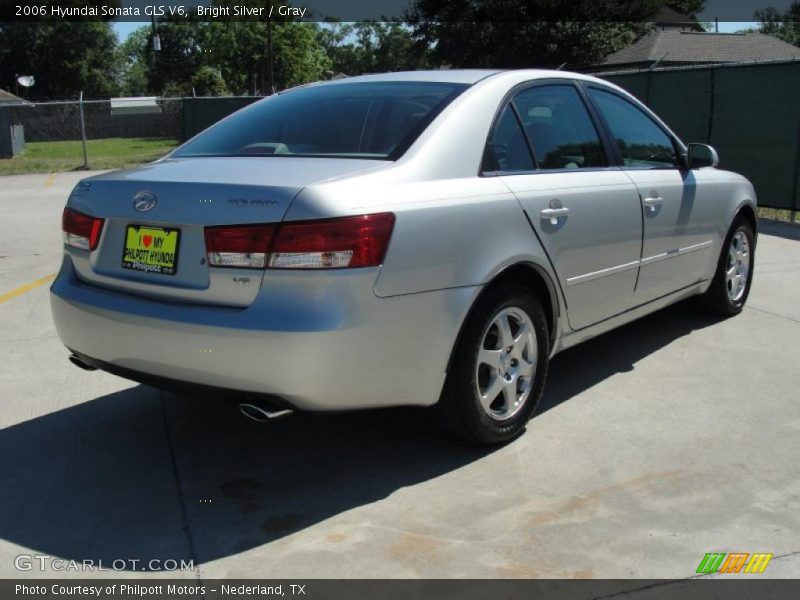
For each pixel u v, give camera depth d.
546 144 3.98
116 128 44.50
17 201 14.07
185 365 3.07
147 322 3.12
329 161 3.34
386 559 2.84
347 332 2.92
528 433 3.87
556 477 3.42
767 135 10.87
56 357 5.07
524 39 35.00
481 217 3.37
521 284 3.64
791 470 3.48
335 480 3.43
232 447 3.76
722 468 3.50
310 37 49.94
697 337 5.38
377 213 2.99
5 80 65.44
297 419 4.07
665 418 4.04
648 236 4.53
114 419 4.09
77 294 3.42
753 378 4.61
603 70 40.31
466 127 3.55
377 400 3.12
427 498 3.26
